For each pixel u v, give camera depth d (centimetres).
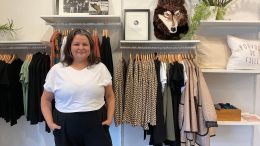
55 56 210
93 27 243
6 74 217
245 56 220
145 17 236
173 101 216
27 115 222
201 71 216
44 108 176
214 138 260
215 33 243
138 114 212
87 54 169
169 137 211
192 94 210
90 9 230
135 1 243
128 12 237
